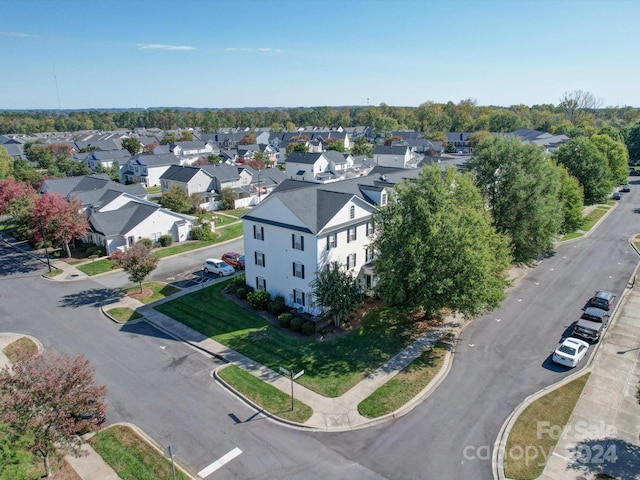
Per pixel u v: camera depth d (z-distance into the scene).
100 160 106.12
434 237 26.39
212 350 27.97
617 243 49.69
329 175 94.00
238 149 127.62
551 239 40.94
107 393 23.53
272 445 19.59
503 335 29.34
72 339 29.78
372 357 26.80
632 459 18.38
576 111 183.62
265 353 27.50
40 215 43.78
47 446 16.17
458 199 29.80
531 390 23.28
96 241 50.16
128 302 35.62
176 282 39.97
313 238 30.89
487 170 39.53
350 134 188.00
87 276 42.09
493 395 22.92
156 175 94.75
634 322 30.80
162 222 51.94
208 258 47.09
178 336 30.03
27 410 16.05
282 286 34.16
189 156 117.94
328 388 23.70
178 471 17.98
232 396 23.36
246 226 35.44
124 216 50.69
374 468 18.12
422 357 26.70
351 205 33.50
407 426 20.70
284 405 22.34
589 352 26.98
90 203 55.69
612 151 75.12
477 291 26.12
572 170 60.97
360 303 31.16
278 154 140.00
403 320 31.56
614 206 69.50
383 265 28.28
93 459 18.69
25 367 17.41
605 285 37.53
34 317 33.31
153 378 25.05
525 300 34.75
